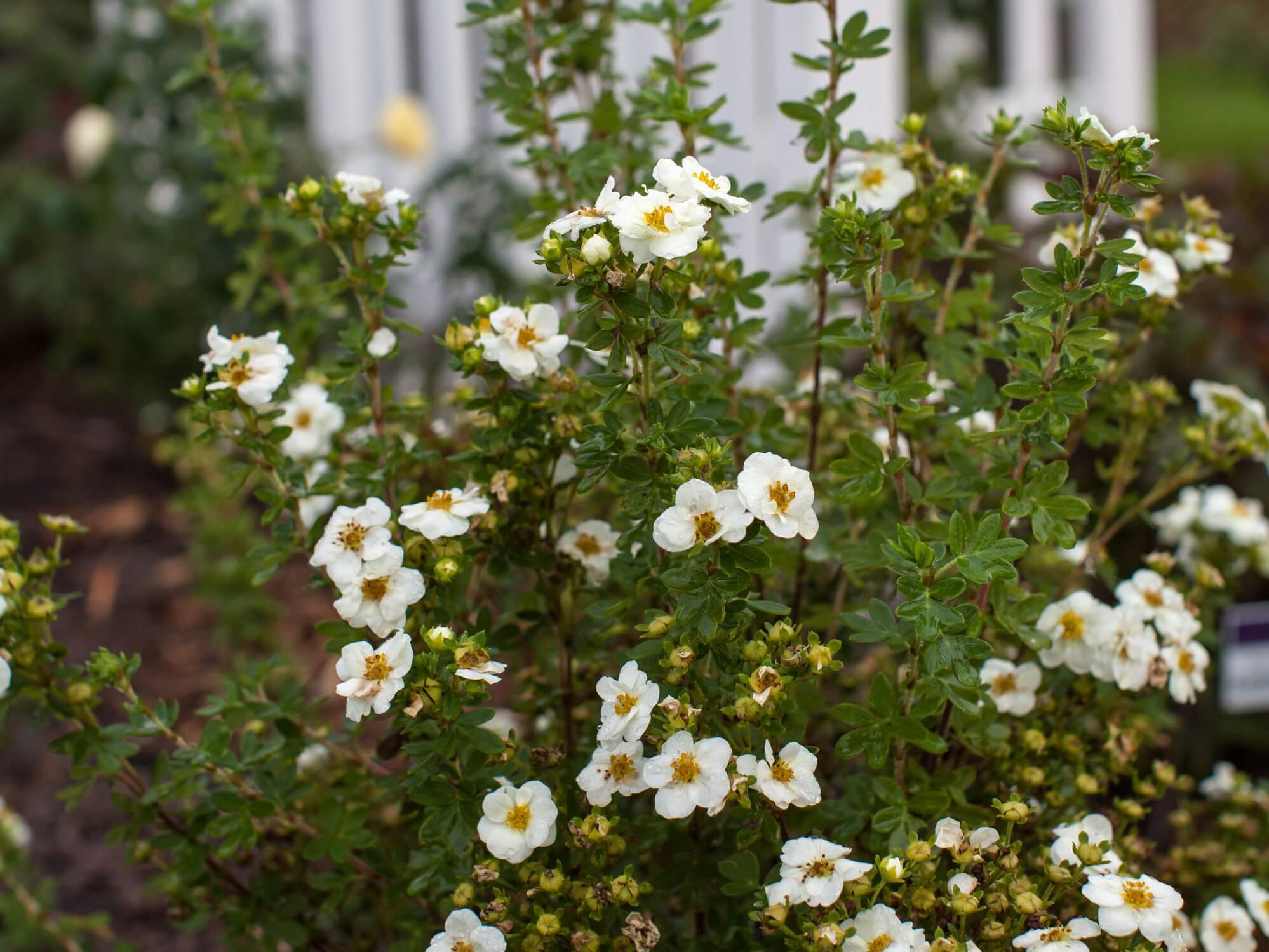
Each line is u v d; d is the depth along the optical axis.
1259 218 1.49
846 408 0.88
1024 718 0.84
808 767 0.73
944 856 0.78
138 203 1.95
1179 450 1.07
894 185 0.85
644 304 0.74
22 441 2.10
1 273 2.38
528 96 0.91
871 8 1.50
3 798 1.28
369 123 1.93
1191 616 0.85
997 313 0.91
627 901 0.73
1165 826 1.01
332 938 0.91
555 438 0.81
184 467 1.39
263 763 0.85
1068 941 0.72
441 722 0.75
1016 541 0.73
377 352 0.84
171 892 0.88
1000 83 2.37
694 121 0.84
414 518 0.77
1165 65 4.96
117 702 1.39
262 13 1.77
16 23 2.33
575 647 0.87
